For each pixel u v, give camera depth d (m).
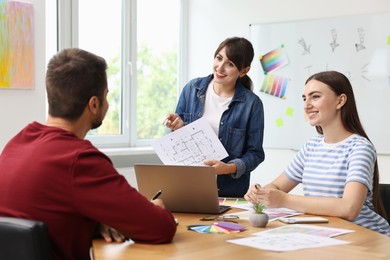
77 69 1.36
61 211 1.29
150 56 4.40
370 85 3.66
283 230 1.59
